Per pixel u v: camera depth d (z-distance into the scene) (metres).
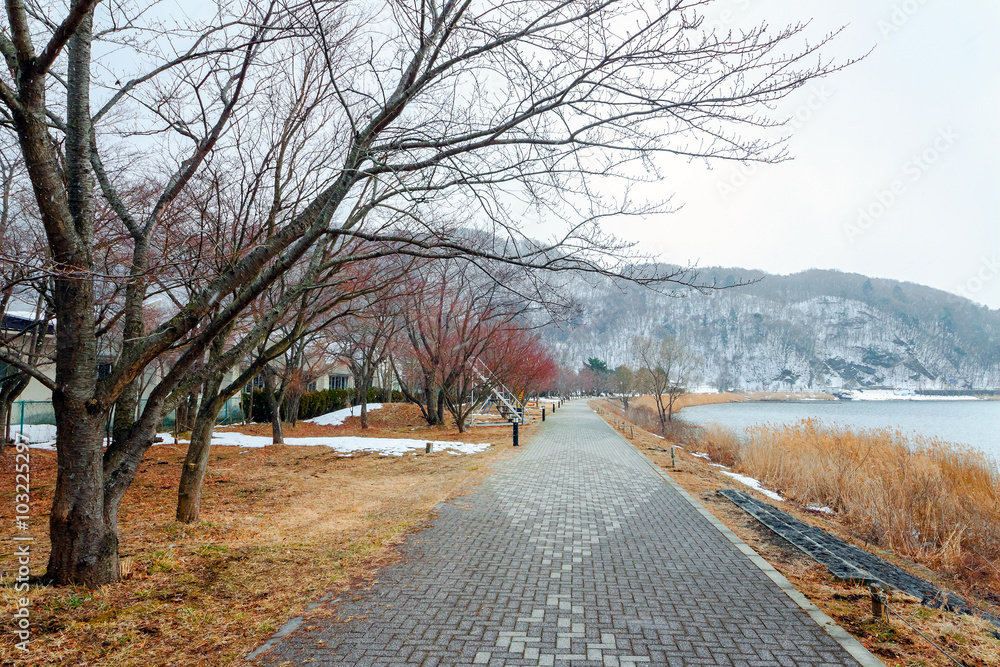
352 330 20.20
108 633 3.90
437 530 6.92
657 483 10.47
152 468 12.36
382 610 4.38
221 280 4.79
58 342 4.51
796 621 4.18
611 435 20.78
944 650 3.84
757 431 17.48
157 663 3.54
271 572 5.29
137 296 5.50
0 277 4.67
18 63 4.03
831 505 10.28
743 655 3.64
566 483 10.38
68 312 4.45
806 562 5.76
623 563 5.61
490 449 16.17
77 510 4.61
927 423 36.94
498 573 5.29
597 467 12.49
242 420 26.30
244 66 5.62
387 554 5.90
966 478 9.91
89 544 4.66
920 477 9.52
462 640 3.85
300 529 7.00
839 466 11.17
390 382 39.47
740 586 4.95
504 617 4.25
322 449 16.31
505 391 27.44
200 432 7.45
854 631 4.09
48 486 9.97
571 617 4.25
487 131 5.03
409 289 10.02
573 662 3.53
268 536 6.62
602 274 4.85
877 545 7.86
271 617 4.25
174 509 8.20
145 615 4.21
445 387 22.28
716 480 11.47
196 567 5.38
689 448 20.27
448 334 21.41
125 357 4.79
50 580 4.60
